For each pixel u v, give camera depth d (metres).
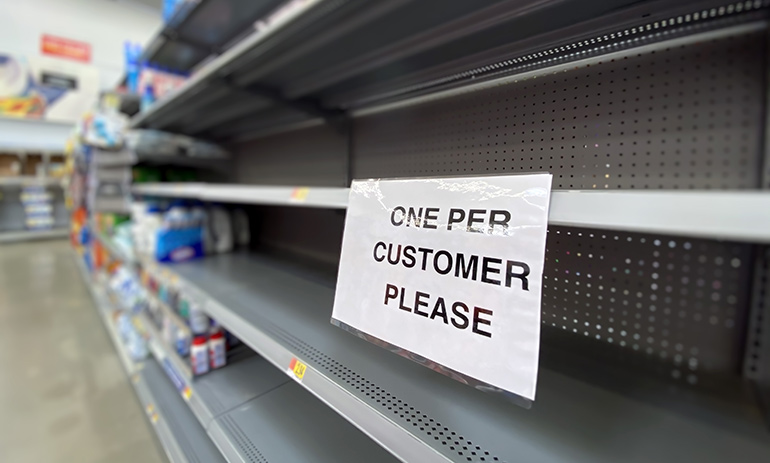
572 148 0.69
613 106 0.64
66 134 6.04
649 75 0.61
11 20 5.06
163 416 1.40
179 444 1.24
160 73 1.99
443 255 0.47
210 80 1.04
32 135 5.77
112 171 2.42
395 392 0.59
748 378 0.56
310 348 0.73
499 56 0.74
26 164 6.27
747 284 0.56
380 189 0.56
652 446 0.47
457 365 0.44
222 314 0.94
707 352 0.59
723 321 0.58
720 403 0.54
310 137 1.41
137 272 2.01
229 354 1.39
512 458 0.45
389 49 0.82
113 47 5.81
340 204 0.62
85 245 3.73
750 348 0.56
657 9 0.54
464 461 0.45
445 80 0.88
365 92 1.07
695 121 0.58
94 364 2.06
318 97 1.18
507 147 0.78
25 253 5.14
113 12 5.71
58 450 1.40
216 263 1.43
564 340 0.72
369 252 0.56
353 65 0.92
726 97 0.55
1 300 3.14
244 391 1.17
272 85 1.11
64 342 2.35
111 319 2.44
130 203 1.98
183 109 1.43
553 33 0.65
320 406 1.09
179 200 1.79
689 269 0.60
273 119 1.50
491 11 0.62
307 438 0.95
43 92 5.43
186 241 1.50
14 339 2.38
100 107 2.75
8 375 1.93
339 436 0.96
